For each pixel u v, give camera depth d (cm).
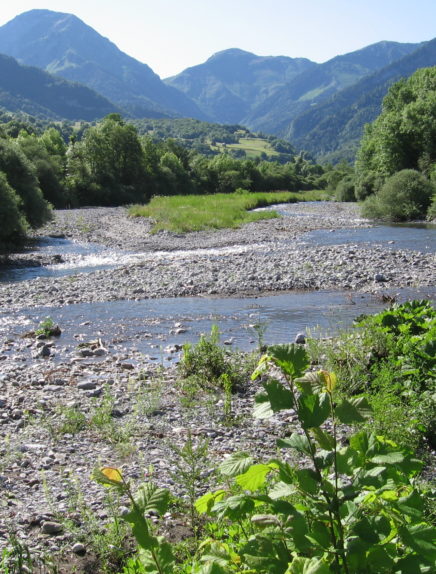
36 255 2952
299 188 13175
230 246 3189
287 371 254
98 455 716
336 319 1502
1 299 1942
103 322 1598
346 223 4316
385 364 819
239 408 873
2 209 2992
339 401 252
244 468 261
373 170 6662
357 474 257
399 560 242
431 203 4481
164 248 3203
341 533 246
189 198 6931
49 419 850
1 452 730
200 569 250
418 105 5700
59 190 6738
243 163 12031
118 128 8906
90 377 1080
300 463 641
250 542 255
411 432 647
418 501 257
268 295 1895
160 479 631
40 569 481
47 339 1429
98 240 3641
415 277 2027
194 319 1593
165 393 959
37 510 581
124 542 519
